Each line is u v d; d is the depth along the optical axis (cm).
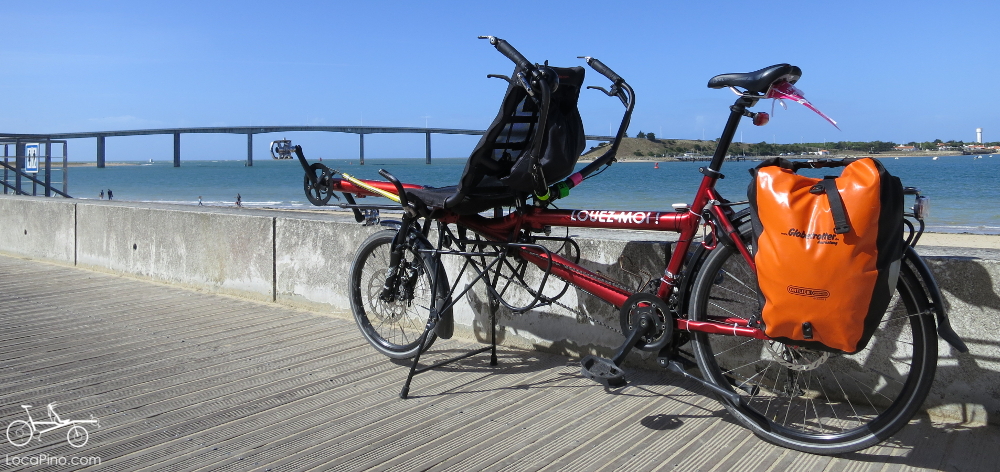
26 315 448
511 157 287
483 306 382
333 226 449
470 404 284
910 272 216
